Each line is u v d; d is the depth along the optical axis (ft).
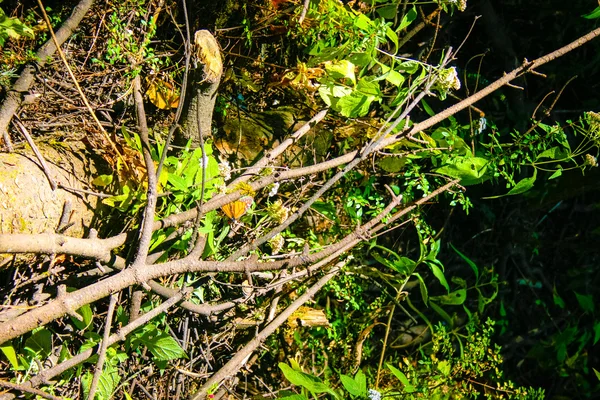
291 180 7.13
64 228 5.00
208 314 5.87
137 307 5.42
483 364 8.41
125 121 6.62
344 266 7.78
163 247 5.64
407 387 6.47
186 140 6.22
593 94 11.16
